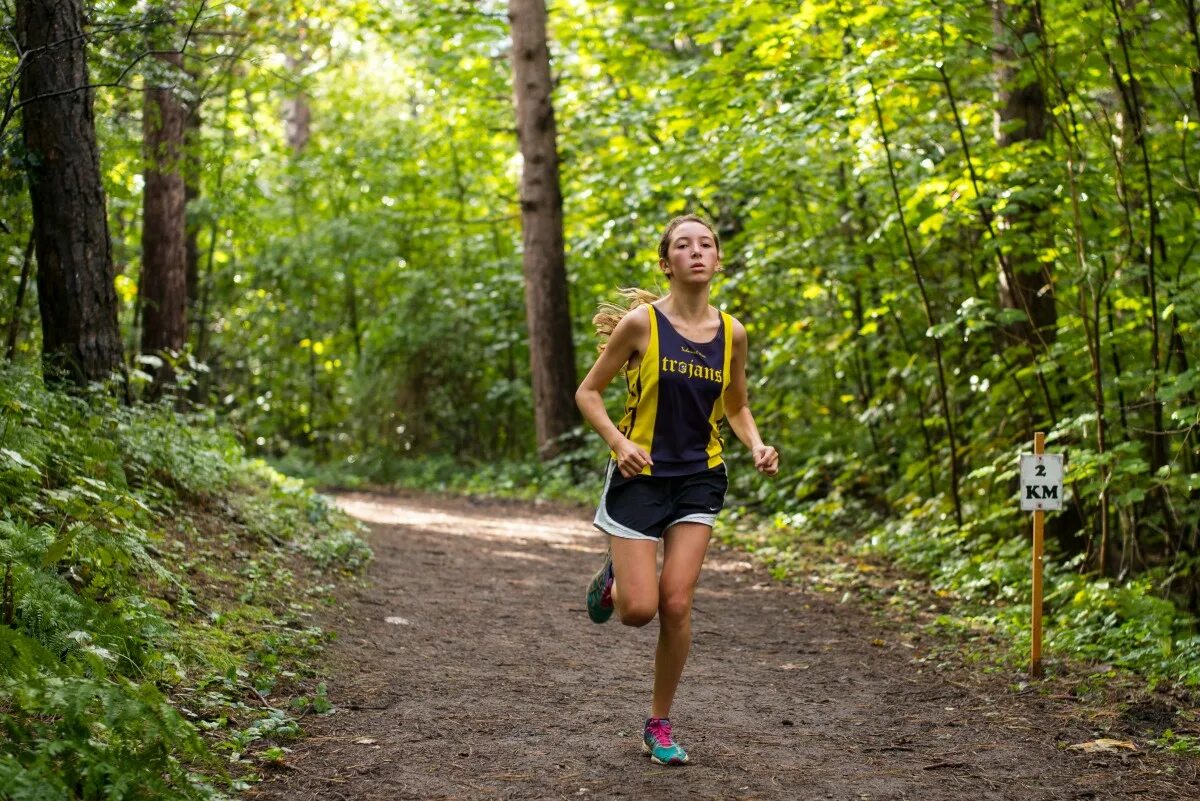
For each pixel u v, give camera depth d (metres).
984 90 8.54
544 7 15.58
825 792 3.70
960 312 7.65
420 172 19.83
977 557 7.73
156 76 7.40
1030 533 8.05
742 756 4.07
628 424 3.88
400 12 15.78
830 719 4.66
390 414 18.20
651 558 3.79
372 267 19.81
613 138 14.62
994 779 3.86
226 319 20.36
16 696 2.99
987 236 7.79
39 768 2.78
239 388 21.09
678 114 11.44
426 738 4.16
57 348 6.76
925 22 7.12
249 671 4.67
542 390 15.75
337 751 3.94
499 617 6.55
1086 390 8.09
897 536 9.08
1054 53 7.08
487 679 5.10
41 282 6.74
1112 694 4.97
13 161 6.48
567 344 15.79
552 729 4.35
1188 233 7.32
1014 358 8.09
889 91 8.66
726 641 6.21
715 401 3.86
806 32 8.99
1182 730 4.46
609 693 4.95
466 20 15.38
